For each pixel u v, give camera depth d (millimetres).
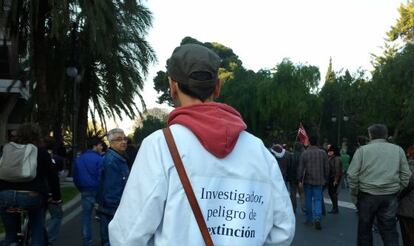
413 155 7816
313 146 12070
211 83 2215
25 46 20719
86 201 9000
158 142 2059
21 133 6434
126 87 26578
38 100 19797
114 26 20172
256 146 2189
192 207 1996
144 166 2029
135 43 26578
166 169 2008
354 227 12094
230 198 2068
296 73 57438
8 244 6539
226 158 2096
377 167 6984
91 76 28266
